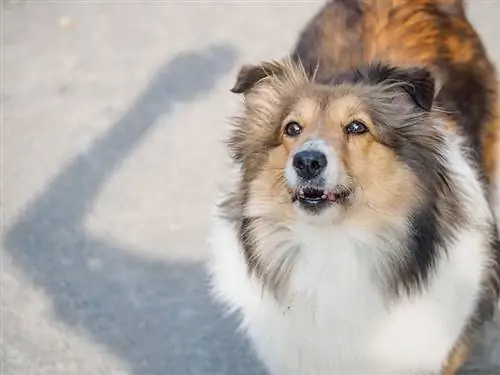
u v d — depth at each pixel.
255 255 4.57
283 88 4.52
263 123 4.50
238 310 5.07
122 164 7.07
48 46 8.48
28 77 8.15
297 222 4.43
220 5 8.66
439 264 4.51
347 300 4.54
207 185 6.77
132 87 7.86
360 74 4.56
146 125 7.41
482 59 5.36
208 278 5.96
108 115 7.59
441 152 4.46
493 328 5.43
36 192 6.92
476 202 4.60
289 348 4.73
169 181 6.86
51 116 7.66
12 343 5.77
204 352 5.60
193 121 7.39
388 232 4.40
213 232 4.94
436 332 4.63
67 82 8.02
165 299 5.96
